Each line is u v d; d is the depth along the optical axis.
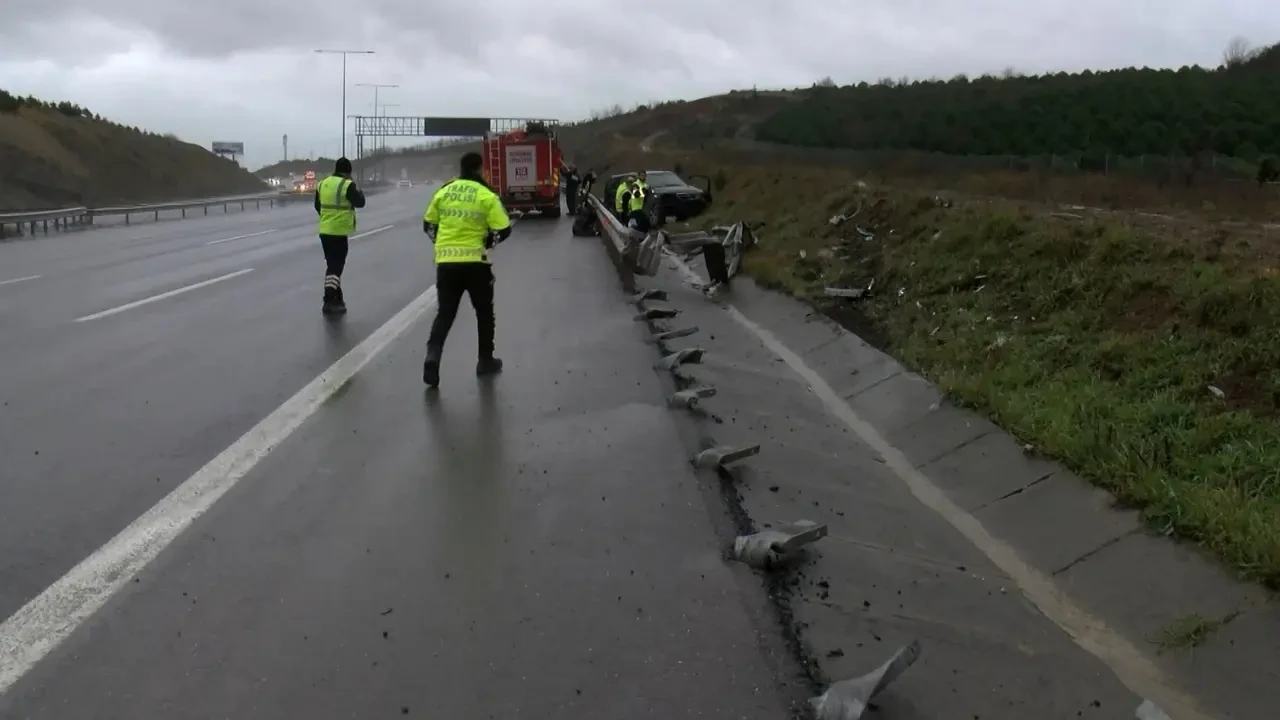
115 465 5.85
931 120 55.91
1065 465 6.64
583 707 3.43
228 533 4.87
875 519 6.05
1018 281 10.53
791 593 4.48
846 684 3.50
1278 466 5.81
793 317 12.66
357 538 4.85
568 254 20.22
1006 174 33.56
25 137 45.09
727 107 101.25
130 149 58.41
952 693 3.89
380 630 3.93
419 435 6.63
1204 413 6.69
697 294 14.99
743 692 3.57
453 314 8.22
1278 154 36.12
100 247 22.03
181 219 35.91
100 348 9.44
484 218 8.21
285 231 28.19
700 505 5.48
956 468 7.26
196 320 11.25
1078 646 4.75
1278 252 9.91
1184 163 32.16
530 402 7.58
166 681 3.52
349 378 8.31
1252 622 4.68
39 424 6.70
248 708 3.37
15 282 14.70
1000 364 8.72
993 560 5.85
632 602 4.26
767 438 7.34
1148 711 3.86
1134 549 5.56
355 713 3.35
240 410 7.17
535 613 4.12
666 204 26.64
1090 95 51.88
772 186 25.33
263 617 4.01
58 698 3.39
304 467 5.91
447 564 4.58
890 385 9.35
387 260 18.80
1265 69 55.50
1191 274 8.70
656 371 8.80
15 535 4.76
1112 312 8.93
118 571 4.39
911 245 13.38
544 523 5.12
